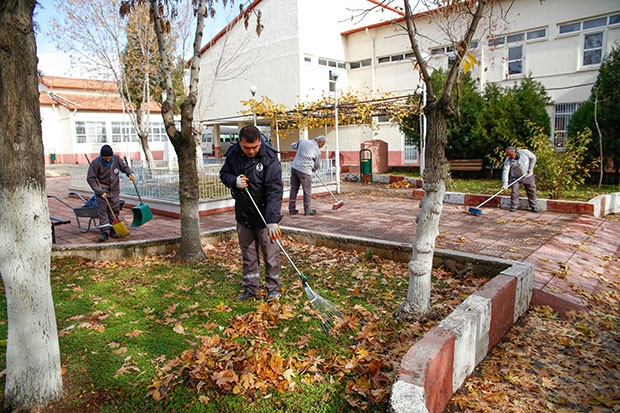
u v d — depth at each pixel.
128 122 31.72
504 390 3.09
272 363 3.10
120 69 15.35
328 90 19.94
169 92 5.59
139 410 2.68
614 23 14.46
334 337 3.56
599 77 12.27
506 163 8.95
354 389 2.83
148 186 10.96
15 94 2.46
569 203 8.83
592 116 12.09
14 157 2.48
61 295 4.67
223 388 2.87
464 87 14.94
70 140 29.75
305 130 16.97
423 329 3.63
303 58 18.55
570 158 9.90
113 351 3.39
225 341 3.50
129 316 4.09
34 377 2.67
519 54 16.50
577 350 3.65
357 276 5.10
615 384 3.18
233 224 8.71
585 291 4.73
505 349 3.68
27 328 2.63
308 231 6.74
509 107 14.01
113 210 7.59
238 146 4.25
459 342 2.98
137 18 14.09
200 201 9.79
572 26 15.31
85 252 6.11
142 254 6.30
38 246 2.61
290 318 3.92
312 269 5.43
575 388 3.14
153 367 3.16
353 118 14.91
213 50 21.17
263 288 4.77
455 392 3.03
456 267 5.11
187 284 4.96
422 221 3.76
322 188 12.73
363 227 7.79
